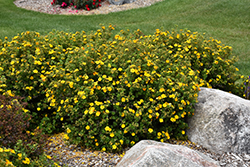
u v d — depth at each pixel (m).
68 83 3.60
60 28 10.26
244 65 7.41
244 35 10.08
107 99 3.61
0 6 13.72
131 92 3.52
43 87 4.03
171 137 3.88
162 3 14.55
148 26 11.01
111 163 3.19
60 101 3.73
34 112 3.99
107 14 13.12
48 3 14.76
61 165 3.13
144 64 3.73
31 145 2.83
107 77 3.76
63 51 4.61
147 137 3.61
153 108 3.44
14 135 2.76
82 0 13.75
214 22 11.54
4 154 2.22
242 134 3.46
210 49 4.87
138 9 13.80
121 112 3.45
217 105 3.65
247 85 4.85
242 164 3.24
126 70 3.54
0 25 10.28
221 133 3.50
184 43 4.86
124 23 11.73
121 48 4.18
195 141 3.75
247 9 12.38
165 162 2.55
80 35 5.09
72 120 3.57
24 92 4.06
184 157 2.63
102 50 4.21
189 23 11.53
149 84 3.66
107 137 3.32
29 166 2.58
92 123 3.27
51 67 4.01
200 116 3.75
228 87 5.06
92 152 3.44
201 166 2.62
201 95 3.95
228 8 12.77
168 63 4.15
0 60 4.12
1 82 3.69
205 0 14.03
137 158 2.67
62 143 3.67
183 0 14.49
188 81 3.85
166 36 5.06
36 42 4.36
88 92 3.37
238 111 3.51
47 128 3.89
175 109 3.64
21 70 3.79
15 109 2.97
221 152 3.49
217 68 4.80
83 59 3.64
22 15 12.60
